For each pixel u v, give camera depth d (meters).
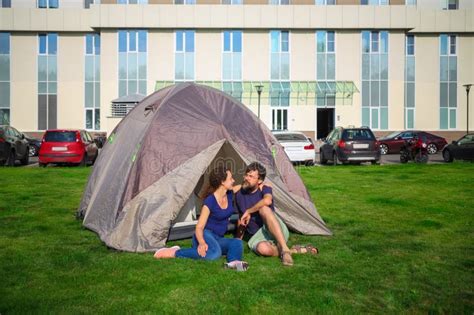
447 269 5.68
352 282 5.18
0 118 37.06
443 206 9.80
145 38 36.34
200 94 7.96
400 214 9.07
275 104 36.38
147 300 4.64
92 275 5.38
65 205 10.08
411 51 37.69
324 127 39.31
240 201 6.83
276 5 35.88
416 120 37.78
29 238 7.18
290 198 7.46
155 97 8.43
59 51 36.97
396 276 5.42
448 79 37.78
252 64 36.53
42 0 37.78
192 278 5.27
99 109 37.12
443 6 38.28
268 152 7.62
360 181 14.03
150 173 6.95
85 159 20.39
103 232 6.97
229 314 4.34
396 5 36.19
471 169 17.31
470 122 37.94
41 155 19.69
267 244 6.19
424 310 4.48
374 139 20.05
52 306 4.48
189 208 7.45
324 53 36.69
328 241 7.09
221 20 35.81
